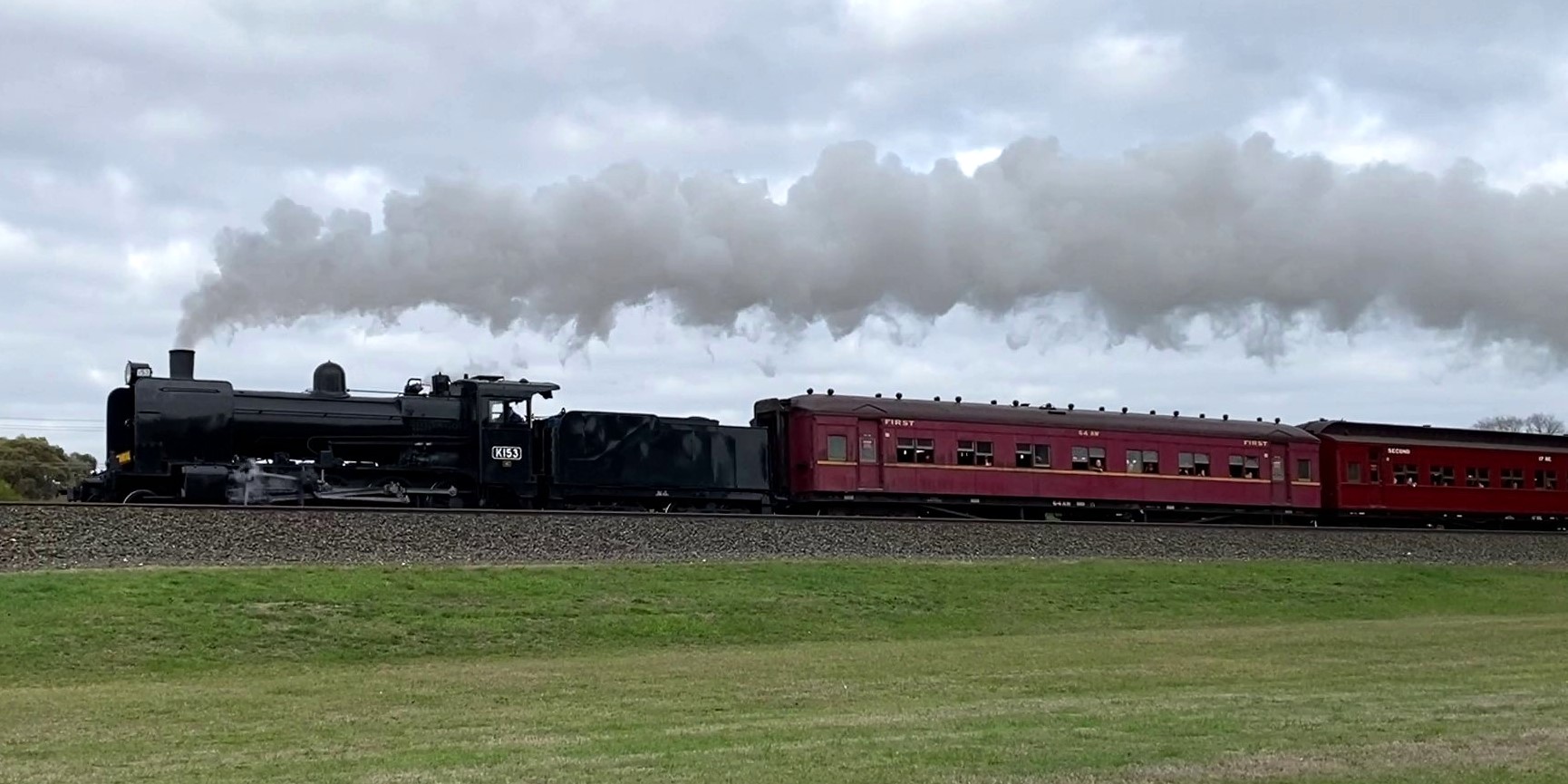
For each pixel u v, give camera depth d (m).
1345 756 13.30
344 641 23.39
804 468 42.28
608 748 14.28
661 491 38.88
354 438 34.72
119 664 21.38
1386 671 21.59
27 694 18.91
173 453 32.09
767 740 14.52
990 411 45.56
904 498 43.34
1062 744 14.09
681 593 28.41
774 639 26.06
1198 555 39.91
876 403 43.53
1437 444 54.56
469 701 18.28
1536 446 57.38
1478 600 37.03
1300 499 51.22
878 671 21.53
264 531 28.36
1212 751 13.64
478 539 30.38
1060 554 37.78
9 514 26.58
